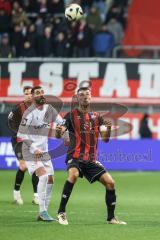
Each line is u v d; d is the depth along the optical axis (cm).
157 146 6812
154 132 7006
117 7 8212
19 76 7038
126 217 3722
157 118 7000
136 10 8212
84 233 3050
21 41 7569
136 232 3108
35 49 7575
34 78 7031
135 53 7938
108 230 3153
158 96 6962
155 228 3256
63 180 6044
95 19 7906
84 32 7531
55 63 7006
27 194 5062
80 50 7531
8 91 7031
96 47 7669
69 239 2884
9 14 7775
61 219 3353
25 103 4003
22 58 7044
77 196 4984
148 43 8069
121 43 8075
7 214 3775
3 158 6781
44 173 3506
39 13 7950
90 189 5512
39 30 7662
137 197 4938
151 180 6150
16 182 4347
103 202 4575
